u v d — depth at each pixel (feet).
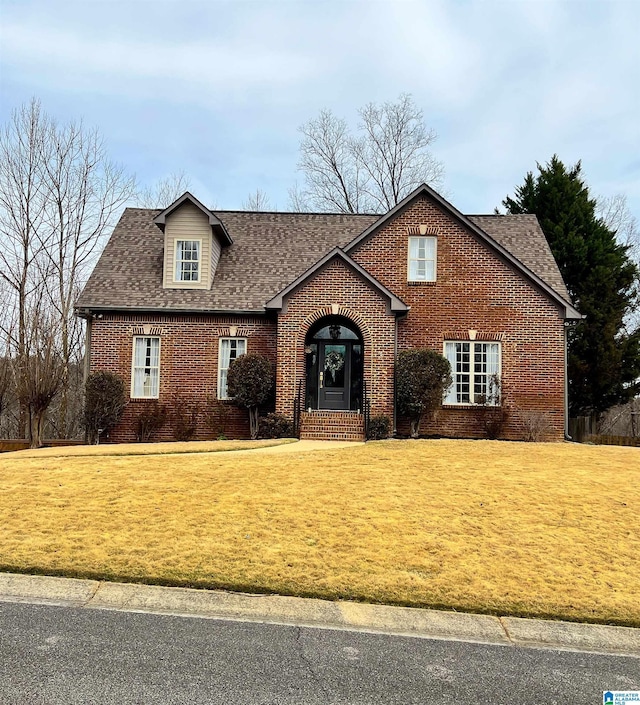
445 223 66.69
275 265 71.10
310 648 17.71
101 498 31.78
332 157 147.33
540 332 64.95
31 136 101.50
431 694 15.26
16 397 81.00
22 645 17.12
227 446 50.98
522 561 24.81
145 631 18.44
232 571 22.88
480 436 64.18
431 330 65.41
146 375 65.87
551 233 101.55
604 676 16.76
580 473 39.93
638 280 118.32
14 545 24.88
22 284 99.86
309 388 66.44
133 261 70.90
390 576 22.90
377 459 43.39
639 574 24.02
